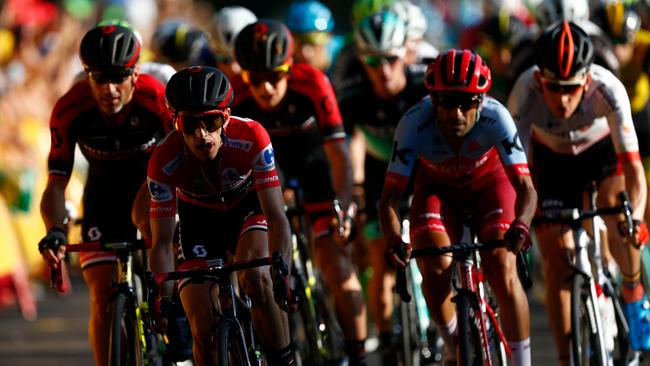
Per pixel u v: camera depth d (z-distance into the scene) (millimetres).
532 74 20250
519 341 17875
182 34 28938
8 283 33031
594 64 20781
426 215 18359
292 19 28875
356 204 23297
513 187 18234
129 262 18203
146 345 18453
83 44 18203
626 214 19078
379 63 22953
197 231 17422
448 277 17781
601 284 19969
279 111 21875
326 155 22969
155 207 16812
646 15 27797
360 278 25875
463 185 18688
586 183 21141
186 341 17500
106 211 19766
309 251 23062
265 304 16516
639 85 25844
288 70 21125
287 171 22906
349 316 21859
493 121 17984
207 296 16297
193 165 16734
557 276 19812
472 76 17188
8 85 35781
